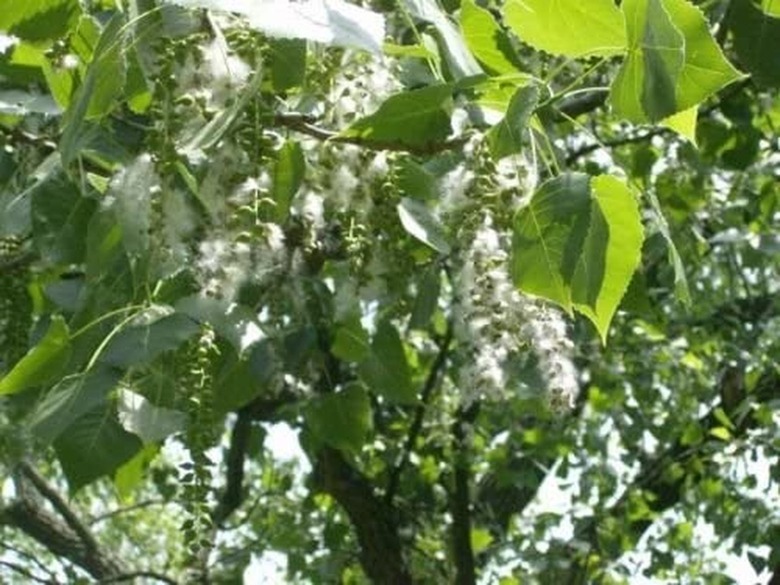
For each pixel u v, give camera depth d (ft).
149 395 8.79
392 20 9.25
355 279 8.54
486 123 8.37
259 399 19.35
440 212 8.68
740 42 8.87
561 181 6.64
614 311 6.78
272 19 5.85
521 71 7.92
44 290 10.28
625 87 6.30
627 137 21.30
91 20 8.10
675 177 20.53
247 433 21.29
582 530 25.09
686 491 25.59
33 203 9.51
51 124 10.32
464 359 8.41
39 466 29.73
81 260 9.60
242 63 7.09
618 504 25.43
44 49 8.22
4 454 12.58
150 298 8.44
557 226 6.63
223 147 7.27
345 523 24.99
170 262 7.98
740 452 23.97
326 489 22.71
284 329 11.55
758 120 17.52
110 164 9.57
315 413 11.76
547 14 6.49
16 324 11.04
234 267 7.18
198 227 7.57
